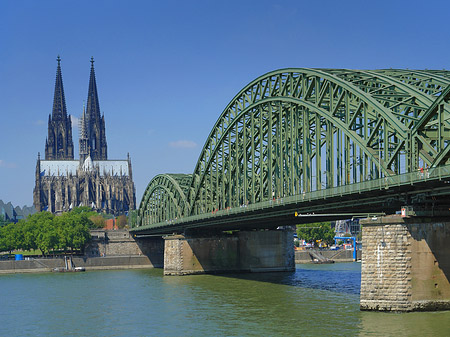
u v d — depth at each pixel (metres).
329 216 102.69
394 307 65.62
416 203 65.38
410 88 68.94
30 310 92.62
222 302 90.25
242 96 116.31
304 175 89.75
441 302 65.38
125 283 132.62
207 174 136.88
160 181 188.00
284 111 103.38
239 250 147.62
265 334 64.06
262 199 107.88
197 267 146.00
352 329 61.12
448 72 76.50
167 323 75.06
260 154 108.62
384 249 66.50
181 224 150.75
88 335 70.44
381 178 66.50
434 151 61.09
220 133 127.19
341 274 138.75
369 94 72.56
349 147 76.62
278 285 111.88
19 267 190.00
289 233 150.38
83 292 116.25
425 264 65.31
